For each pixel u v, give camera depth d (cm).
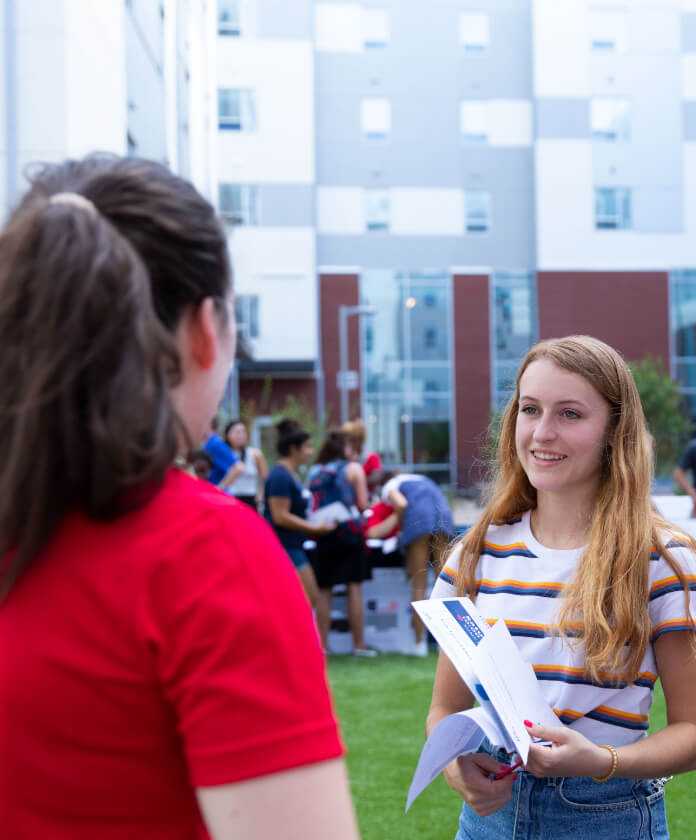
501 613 167
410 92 2744
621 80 2758
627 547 159
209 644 76
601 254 2758
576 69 2742
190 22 1011
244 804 74
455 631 147
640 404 172
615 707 156
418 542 616
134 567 78
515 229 2780
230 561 79
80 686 77
